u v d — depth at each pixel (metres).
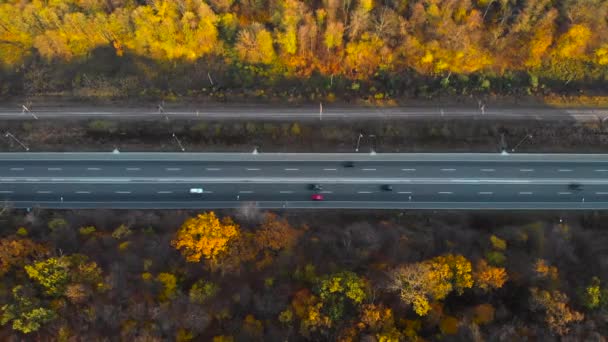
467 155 116.75
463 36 120.31
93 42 127.00
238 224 95.69
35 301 79.38
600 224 109.25
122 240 96.06
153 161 115.69
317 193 112.56
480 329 79.75
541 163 115.69
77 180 113.12
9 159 115.06
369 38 122.75
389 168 115.19
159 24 121.25
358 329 78.00
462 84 124.94
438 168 115.31
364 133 119.19
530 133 119.31
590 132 119.12
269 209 110.88
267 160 116.12
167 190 112.69
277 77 126.00
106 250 93.75
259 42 121.25
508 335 77.19
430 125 120.31
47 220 104.00
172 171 114.69
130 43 125.94
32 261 86.62
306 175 114.38
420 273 82.00
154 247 92.88
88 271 84.00
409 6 123.88
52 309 79.38
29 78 126.38
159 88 125.62
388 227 103.50
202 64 126.44
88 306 81.62
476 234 101.88
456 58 122.81
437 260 86.38
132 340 77.94
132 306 81.62
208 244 86.62
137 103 123.62
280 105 123.25
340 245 97.25
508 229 100.75
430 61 124.19
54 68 127.31
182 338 80.19
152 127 119.75
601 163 115.56
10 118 120.88
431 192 112.88
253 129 118.81
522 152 117.19
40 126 119.94
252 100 124.12
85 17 122.25
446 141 118.69
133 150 117.12
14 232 97.56
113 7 126.06
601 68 124.19
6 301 79.75
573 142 118.38
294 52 124.38
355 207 111.31
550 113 121.75
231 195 112.31
